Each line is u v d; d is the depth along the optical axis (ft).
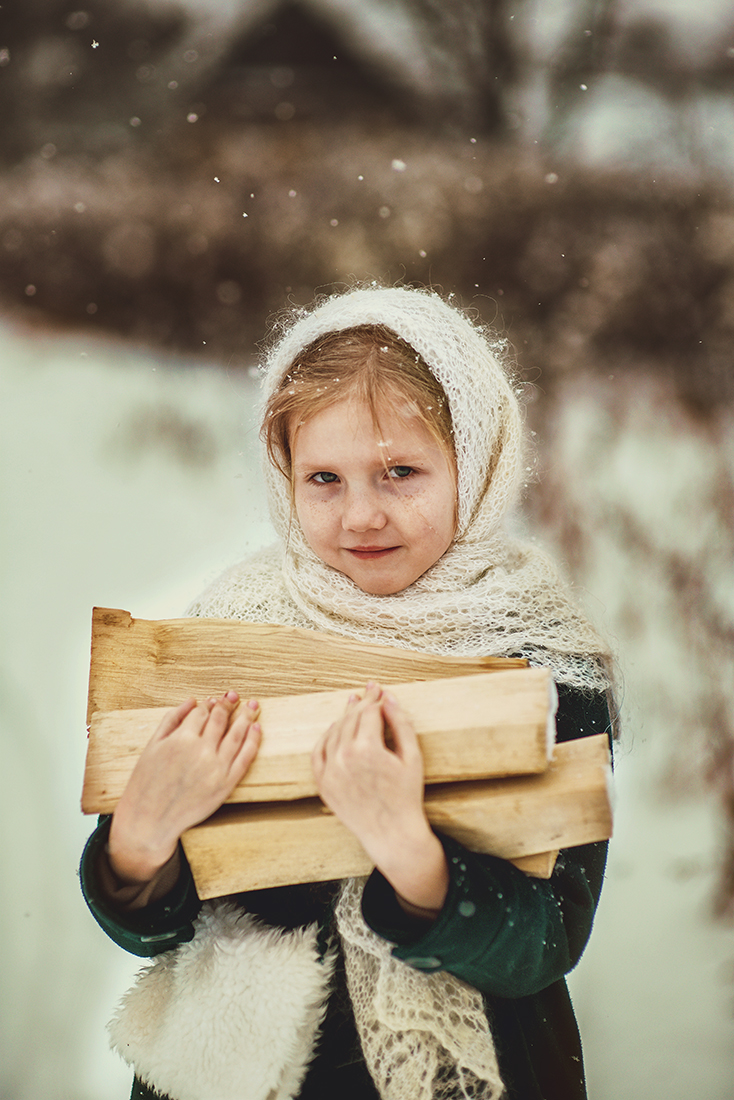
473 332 3.56
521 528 4.26
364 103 57.67
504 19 43.55
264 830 2.53
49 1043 5.89
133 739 2.69
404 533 3.08
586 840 2.44
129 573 15.38
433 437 3.07
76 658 11.79
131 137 52.26
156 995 2.95
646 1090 5.92
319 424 3.02
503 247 24.95
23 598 14.47
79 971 6.53
